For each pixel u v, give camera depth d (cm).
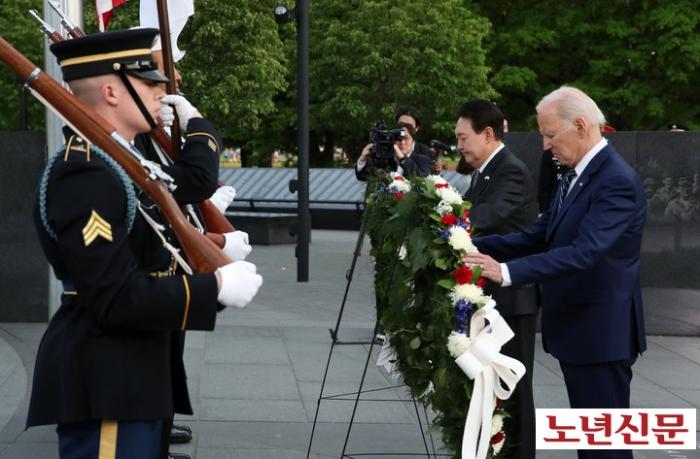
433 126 2817
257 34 2261
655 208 928
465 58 2795
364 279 1292
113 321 268
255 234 1795
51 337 283
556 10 2930
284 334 876
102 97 286
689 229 927
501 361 362
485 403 363
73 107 273
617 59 2777
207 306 273
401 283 396
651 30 2741
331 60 2817
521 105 3042
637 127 2822
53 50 288
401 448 552
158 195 280
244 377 709
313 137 3466
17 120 2105
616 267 392
